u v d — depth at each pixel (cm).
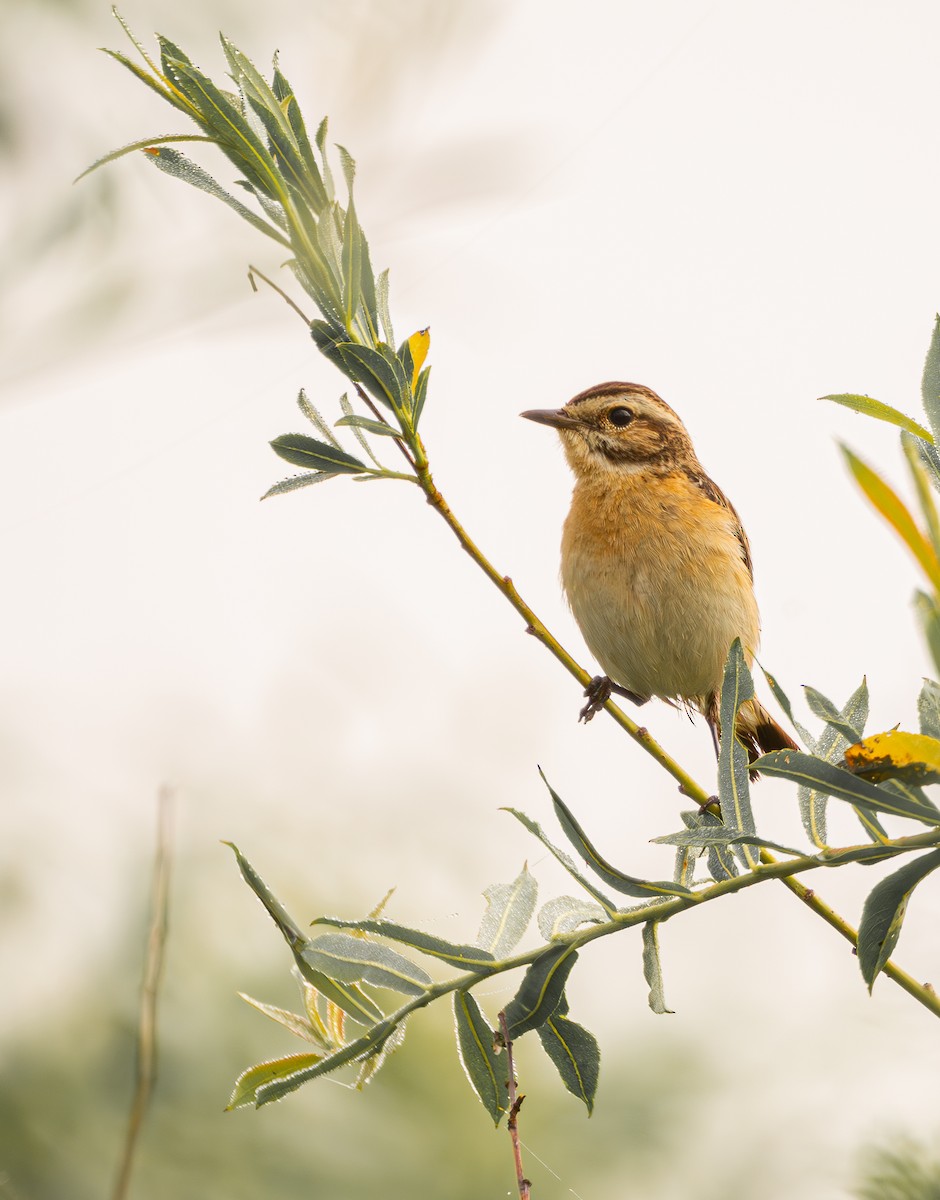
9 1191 830
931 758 477
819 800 551
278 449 663
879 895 493
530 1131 985
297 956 535
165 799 619
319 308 645
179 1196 847
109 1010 908
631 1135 1009
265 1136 886
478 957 518
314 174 631
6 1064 880
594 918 541
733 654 555
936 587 326
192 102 614
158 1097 878
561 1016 536
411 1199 901
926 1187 627
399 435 673
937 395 510
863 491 325
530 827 518
